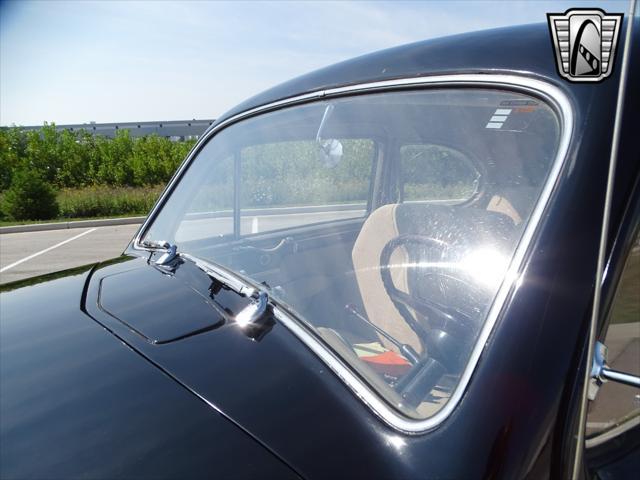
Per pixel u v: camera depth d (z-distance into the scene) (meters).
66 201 16.44
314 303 1.42
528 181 1.10
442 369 1.01
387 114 1.51
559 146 0.99
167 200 2.15
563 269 0.89
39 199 15.37
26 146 21.02
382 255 1.41
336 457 0.89
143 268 1.80
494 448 0.81
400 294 1.29
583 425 0.77
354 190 2.06
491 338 0.91
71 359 1.25
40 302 1.67
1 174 19.23
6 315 1.60
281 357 1.13
